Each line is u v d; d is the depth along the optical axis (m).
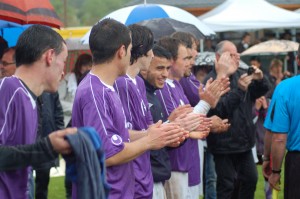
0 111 3.94
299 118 6.56
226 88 6.60
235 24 16.59
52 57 4.12
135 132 5.24
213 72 8.30
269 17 16.69
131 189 4.98
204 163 9.06
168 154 6.62
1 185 3.91
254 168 8.66
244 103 8.45
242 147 8.45
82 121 4.75
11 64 7.29
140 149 4.73
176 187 6.71
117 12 9.98
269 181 6.98
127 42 4.86
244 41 21.19
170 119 5.88
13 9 7.27
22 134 4.02
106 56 4.80
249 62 18.84
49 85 4.17
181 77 7.48
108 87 4.82
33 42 4.07
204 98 6.55
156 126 4.83
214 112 8.22
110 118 4.73
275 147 6.69
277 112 6.64
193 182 7.34
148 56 5.69
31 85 4.10
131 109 5.47
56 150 3.60
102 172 3.83
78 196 3.68
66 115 13.84
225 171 8.48
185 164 6.78
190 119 5.36
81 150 3.62
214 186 9.04
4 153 3.61
